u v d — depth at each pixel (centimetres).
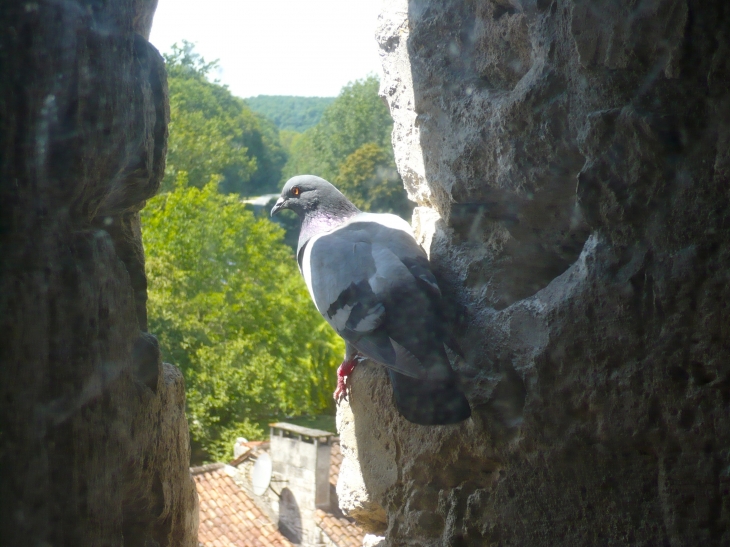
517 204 302
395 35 375
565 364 259
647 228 238
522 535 278
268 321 972
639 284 240
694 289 229
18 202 196
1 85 188
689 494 238
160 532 306
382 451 341
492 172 302
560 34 260
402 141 374
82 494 222
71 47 208
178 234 1005
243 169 1127
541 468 271
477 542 293
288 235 1152
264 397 852
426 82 338
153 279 934
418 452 317
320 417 891
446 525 303
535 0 273
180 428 327
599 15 242
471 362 301
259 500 656
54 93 203
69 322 216
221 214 1036
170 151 1091
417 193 375
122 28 241
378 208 881
